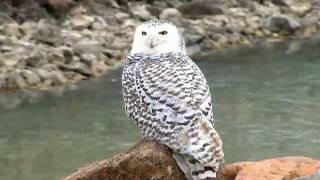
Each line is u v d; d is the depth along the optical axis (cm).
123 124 1700
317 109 1775
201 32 2473
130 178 864
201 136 806
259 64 2220
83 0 2547
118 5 2617
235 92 1925
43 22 2367
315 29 2655
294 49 2420
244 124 1678
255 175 924
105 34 2383
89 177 874
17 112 1789
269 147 1539
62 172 1441
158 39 914
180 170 849
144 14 2583
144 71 880
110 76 2092
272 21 2627
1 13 2367
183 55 914
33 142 1599
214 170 798
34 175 1429
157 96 847
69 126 1689
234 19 2641
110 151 1541
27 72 2014
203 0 2703
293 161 943
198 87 845
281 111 1766
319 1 2889
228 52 2378
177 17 2600
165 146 850
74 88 1986
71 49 2166
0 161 1501
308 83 2002
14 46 2161
